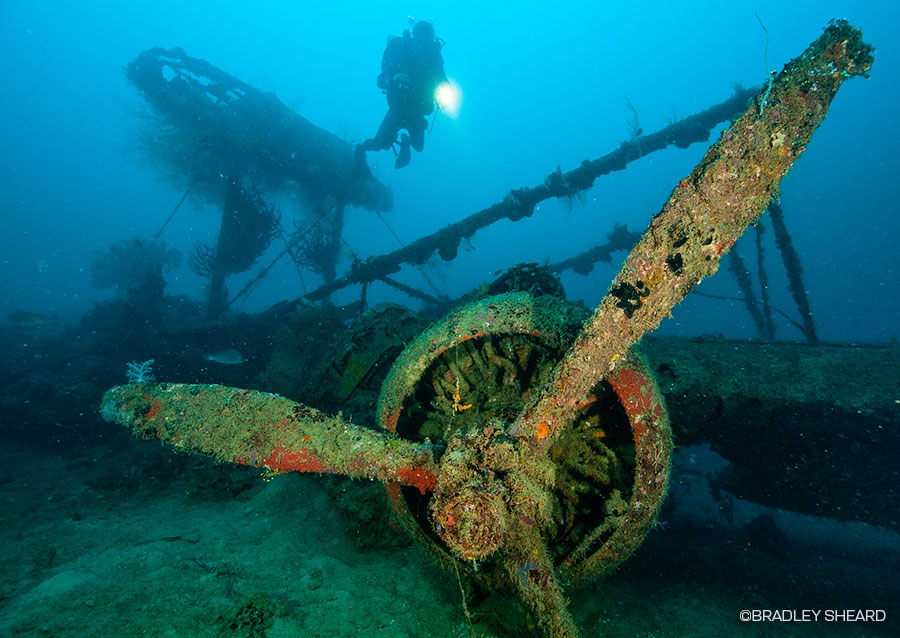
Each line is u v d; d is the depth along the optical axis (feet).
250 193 47.57
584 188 32.83
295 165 47.70
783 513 25.41
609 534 9.82
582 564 9.86
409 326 18.04
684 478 19.11
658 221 6.56
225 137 43.45
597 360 7.39
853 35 5.24
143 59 40.68
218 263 46.75
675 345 15.26
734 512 25.80
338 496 15.66
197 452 9.26
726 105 29.12
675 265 6.56
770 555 18.16
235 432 9.08
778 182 6.08
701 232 6.30
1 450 28.78
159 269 43.45
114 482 23.29
